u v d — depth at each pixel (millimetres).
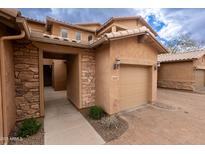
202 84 13922
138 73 7184
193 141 3727
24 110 5121
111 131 4348
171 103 7988
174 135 4078
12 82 4496
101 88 6246
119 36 5238
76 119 5441
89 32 16172
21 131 4000
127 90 6637
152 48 7547
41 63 5418
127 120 5297
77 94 6742
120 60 5840
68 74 8875
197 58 11625
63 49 5934
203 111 6465
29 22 14094
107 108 5727
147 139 3842
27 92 5168
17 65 4914
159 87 15703
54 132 4277
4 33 3729
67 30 14609
